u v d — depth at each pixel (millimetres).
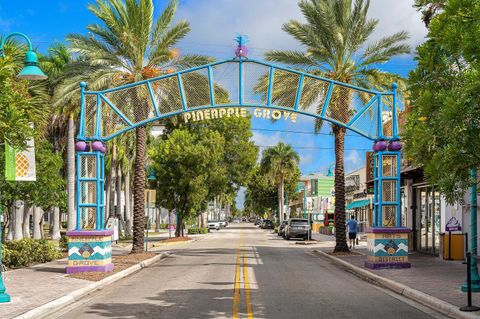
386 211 18906
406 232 18469
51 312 10961
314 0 25156
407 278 15555
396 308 11234
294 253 28281
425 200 25828
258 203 94938
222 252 28766
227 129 56062
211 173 43656
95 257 17656
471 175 9547
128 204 52781
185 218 45625
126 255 24375
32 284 14695
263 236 53469
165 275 17766
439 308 11094
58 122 36625
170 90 20750
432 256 23391
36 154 24125
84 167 18625
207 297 12641
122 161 49531
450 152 8711
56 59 32469
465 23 8695
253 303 11711
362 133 19906
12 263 19375
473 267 12820
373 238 18391
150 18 24281
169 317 10188
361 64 25516
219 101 21500
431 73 9766
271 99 20484
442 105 8867
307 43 25703
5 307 10867
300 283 15297
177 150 40938
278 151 75500
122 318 10180
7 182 21594
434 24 9430
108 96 19859
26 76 12891
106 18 23453
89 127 19656
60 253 24141
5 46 12242
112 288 14695
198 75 20484
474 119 8312
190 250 30609
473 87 7863
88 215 18344
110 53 24297
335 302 11922
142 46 24250
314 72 26000
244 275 17328
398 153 19156
